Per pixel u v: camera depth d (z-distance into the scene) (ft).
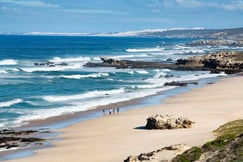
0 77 326.03
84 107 208.23
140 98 237.25
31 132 154.10
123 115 185.16
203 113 182.29
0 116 183.21
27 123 171.32
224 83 305.32
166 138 133.90
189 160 86.74
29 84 289.74
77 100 229.86
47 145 135.54
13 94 244.01
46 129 160.15
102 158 116.37
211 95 241.76
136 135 144.15
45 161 116.98
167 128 151.84
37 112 193.57
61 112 194.70
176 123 152.05
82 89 273.75
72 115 187.93
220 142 92.94
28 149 131.03
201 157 86.17
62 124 168.96
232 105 203.21
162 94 252.42
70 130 157.69
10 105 208.23
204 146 93.09
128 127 159.53
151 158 96.78
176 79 338.95
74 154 123.13
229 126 131.44
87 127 162.30
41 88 273.54
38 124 169.37
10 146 134.00
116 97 241.35
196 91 262.47
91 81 318.24
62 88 276.41
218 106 201.16
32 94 247.29
